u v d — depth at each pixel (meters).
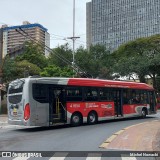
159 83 57.28
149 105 27.97
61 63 55.22
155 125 19.19
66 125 21.61
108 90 23.56
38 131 18.45
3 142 13.46
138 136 13.98
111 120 25.34
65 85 20.28
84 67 55.28
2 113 36.84
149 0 66.81
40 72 41.94
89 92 21.92
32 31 36.50
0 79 33.25
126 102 25.22
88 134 15.95
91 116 21.86
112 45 67.94
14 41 40.22
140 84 27.22
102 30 68.38
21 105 18.66
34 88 18.62
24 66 41.00
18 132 18.05
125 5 68.12
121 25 67.69
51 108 19.25
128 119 26.36
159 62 51.44
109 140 13.23
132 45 61.12
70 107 20.42
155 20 66.00
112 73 56.19
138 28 67.44
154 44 57.66
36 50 58.38
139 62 53.25
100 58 60.38
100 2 69.62
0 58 32.31
